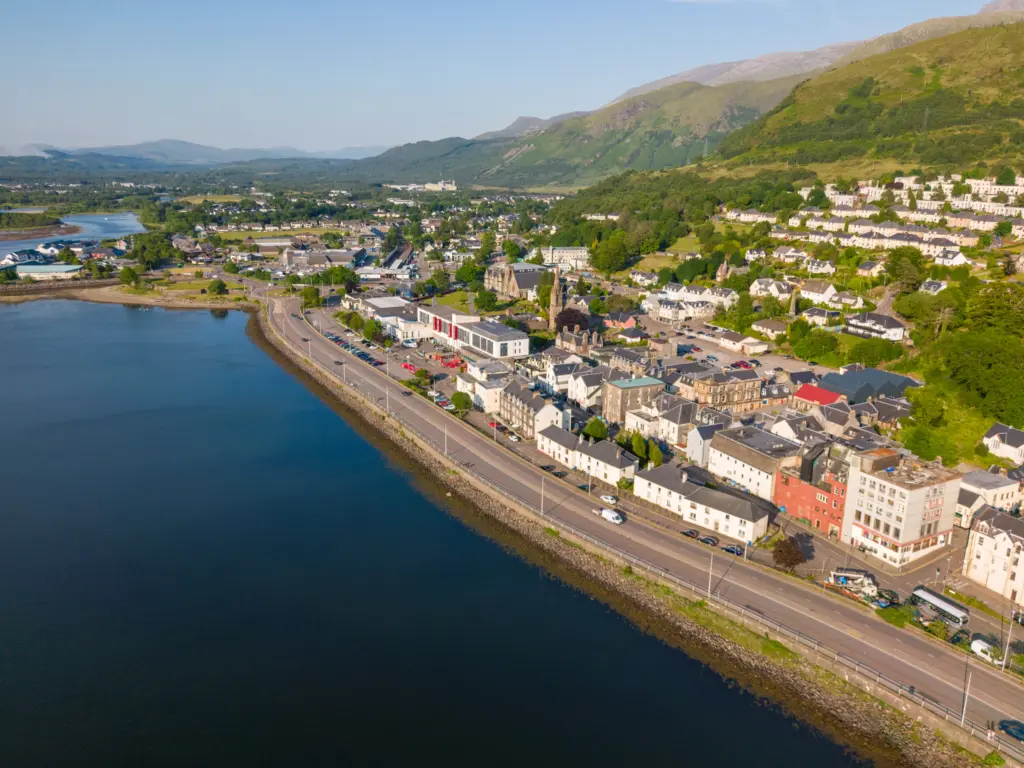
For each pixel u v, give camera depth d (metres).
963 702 108.19
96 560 159.38
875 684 112.38
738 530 155.00
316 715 113.94
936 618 127.31
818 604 132.00
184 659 127.38
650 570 144.25
